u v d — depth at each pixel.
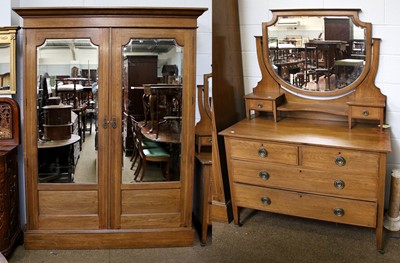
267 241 2.15
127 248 2.78
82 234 2.74
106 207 2.74
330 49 2.57
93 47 2.60
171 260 2.68
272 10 2.53
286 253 2.12
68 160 2.70
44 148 2.68
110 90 2.64
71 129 2.68
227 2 2.32
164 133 2.71
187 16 2.60
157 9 2.54
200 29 2.88
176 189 2.76
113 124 2.67
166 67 2.64
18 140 2.77
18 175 2.86
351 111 2.48
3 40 2.71
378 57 2.54
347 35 2.55
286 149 2.15
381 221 2.11
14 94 2.78
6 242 2.63
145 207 2.76
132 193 2.74
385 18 2.50
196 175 2.87
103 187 2.72
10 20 2.73
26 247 2.74
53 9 2.52
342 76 2.59
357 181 2.10
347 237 2.09
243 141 2.19
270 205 2.19
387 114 2.56
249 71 2.63
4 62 2.72
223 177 2.27
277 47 2.59
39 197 2.72
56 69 2.61
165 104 2.68
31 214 2.73
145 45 2.61
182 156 2.73
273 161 2.18
